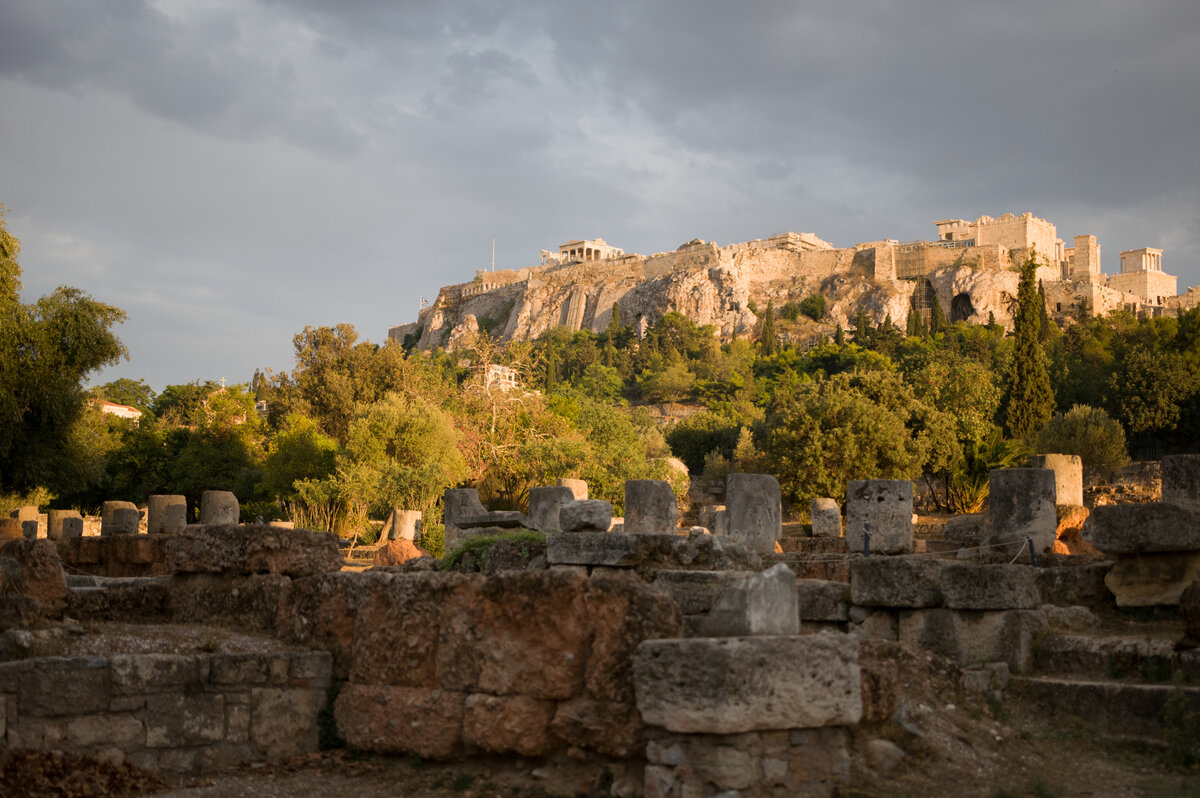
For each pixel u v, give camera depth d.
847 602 13.54
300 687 10.65
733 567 12.84
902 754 9.27
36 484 36.06
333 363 89.31
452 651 9.81
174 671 9.98
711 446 97.44
